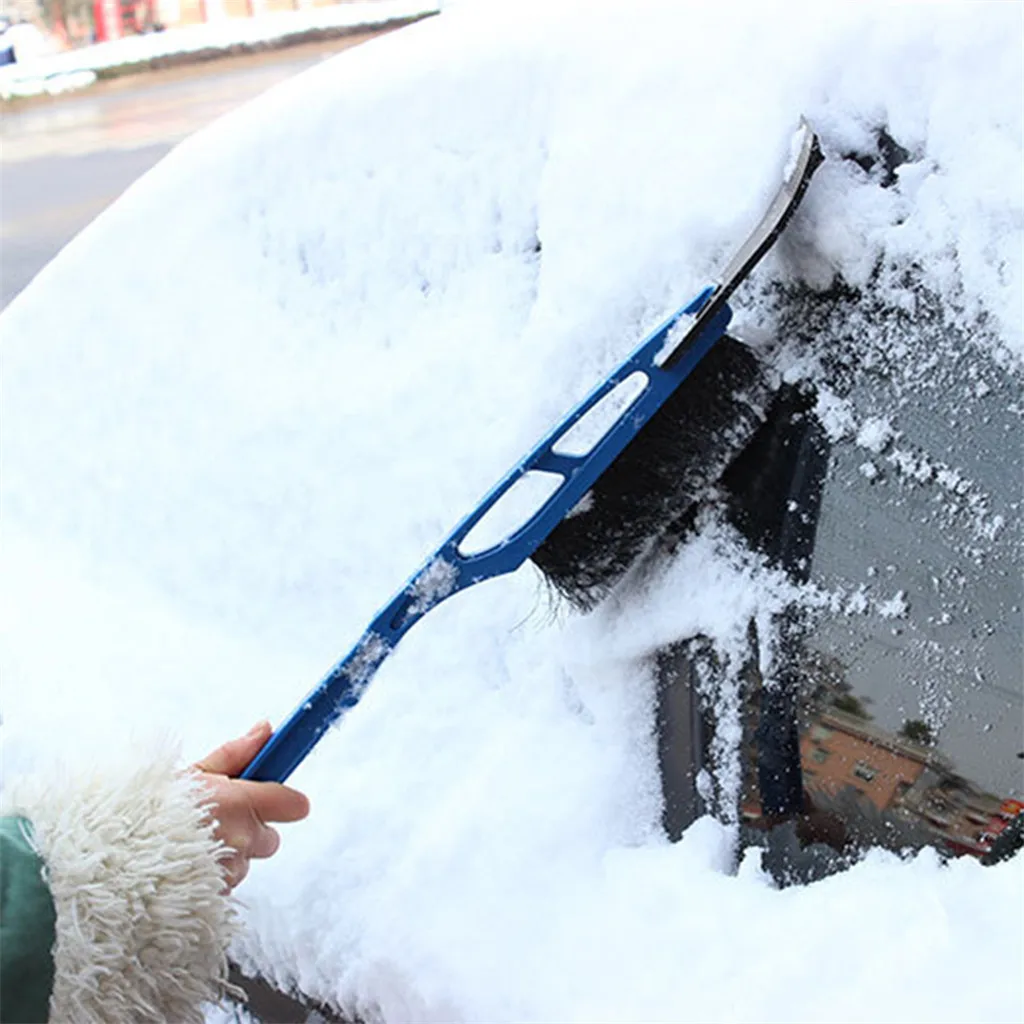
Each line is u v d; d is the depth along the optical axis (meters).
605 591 1.11
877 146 1.01
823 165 1.02
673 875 1.01
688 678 1.06
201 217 1.34
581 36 1.15
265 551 1.27
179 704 1.25
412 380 1.22
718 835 1.02
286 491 1.26
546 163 1.16
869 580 0.98
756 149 1.05
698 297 1.04
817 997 0.90
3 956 0.77
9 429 1.43
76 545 1.38
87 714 1.27
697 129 1.08
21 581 1.38
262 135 1.30
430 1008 1.01
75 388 1.39
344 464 1.24
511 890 1.05
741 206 1.05
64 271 1.41
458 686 1.16
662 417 1.07
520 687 1.14
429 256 1.23
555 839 1.06
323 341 1.28
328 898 1.09
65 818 0.84
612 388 1.07
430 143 1.22
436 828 1.10
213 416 1.31
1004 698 0.93
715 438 1.06
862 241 1.00
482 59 1.19
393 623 1.09
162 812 0.87
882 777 0.97
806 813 1.00
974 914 0.90
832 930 0.93
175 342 1.34
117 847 0.84
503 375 1.17
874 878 0.95
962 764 0.94
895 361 0.99
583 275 1.13
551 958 1.00
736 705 1.03
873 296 1.00
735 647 1.03
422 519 1.19
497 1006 0.99
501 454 1.16
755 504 1.05
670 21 1.11
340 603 1.23
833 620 0.99
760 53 1.06
